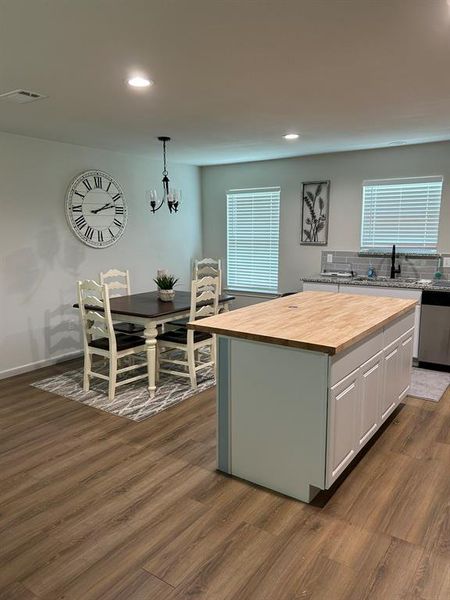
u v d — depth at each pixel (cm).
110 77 257
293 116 353
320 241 569
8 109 329
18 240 441
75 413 356
